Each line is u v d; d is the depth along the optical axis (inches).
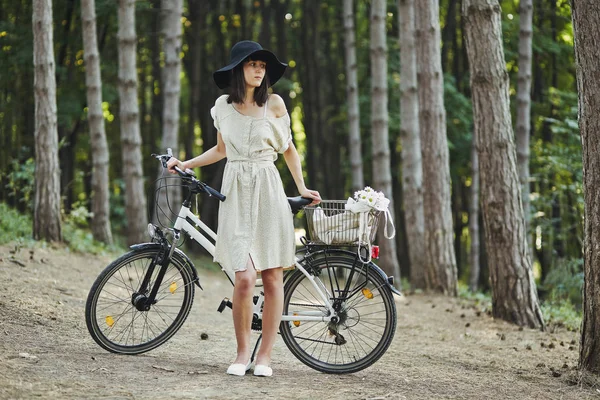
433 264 516.4
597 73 235.1
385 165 615.8
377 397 198.5
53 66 479.8
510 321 384.2
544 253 794.8
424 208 519.5
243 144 213.3
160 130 939.3
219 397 185.8
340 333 243.0
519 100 642.8
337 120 888.9
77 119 740.0
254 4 970.1
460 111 779.4
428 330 352.8
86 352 226.1
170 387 193.3
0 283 306.3
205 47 957.8
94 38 556.1
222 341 275.6
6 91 733.9
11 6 722.2
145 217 595.5
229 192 214.1
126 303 256.5
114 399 178.4
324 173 986.1
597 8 234.5
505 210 384.8
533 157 769.6
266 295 217.2
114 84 773.3
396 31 899.4
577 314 450.9
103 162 557.6
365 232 221.1
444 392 213.9
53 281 347.3
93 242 533.3
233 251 210.7
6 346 220.5
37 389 180.2
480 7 378.3
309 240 227.5
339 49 983.0
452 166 814.5
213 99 944.3
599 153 237.0
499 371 255.9
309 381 213.0
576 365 269.6
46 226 477.1
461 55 919.7
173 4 623.2
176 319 236.4
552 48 773.3
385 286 225.5
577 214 667.4
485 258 935.0
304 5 954.7
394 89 800.9
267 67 218.7
